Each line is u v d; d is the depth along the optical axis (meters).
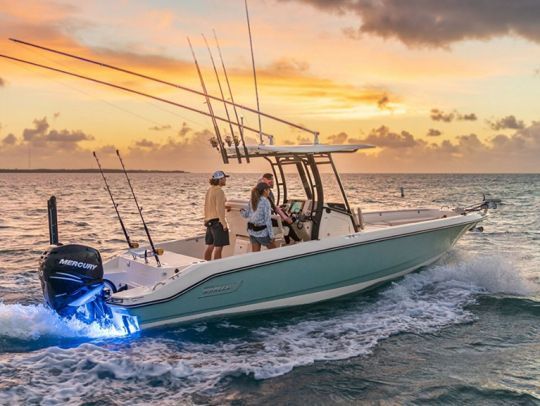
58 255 6.30
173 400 4.64
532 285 8.83
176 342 6.19
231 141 7.42
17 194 52.59
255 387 4.92
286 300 7.47
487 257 9.76
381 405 4.60
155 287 6.48
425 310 7.43
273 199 7.69
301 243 7.46
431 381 5.06
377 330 6.59
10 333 6.25
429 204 31.45
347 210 8.12
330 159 7.93
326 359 5.60
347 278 8.04
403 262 8.84
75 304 6.30
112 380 5.02
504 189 59.03
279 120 7.56
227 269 6.82
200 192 57.06
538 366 5.44
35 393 4.72
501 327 6.70
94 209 30.38
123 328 6.59
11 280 9.90
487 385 4.96
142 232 18.47
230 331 6.60
